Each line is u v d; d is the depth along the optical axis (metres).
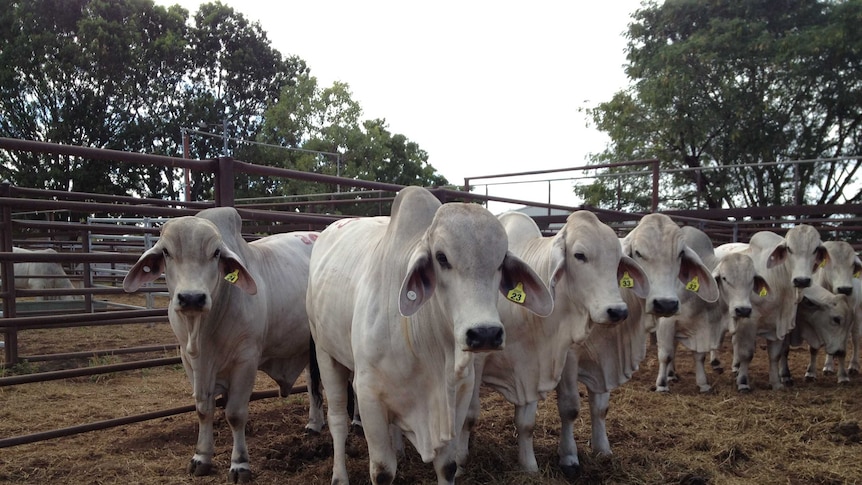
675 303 4.44
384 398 3.11
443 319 2.86
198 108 26.52
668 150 20.34
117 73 24.27
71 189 23.14
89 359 7.96
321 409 5.04
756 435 5.05
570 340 3.93
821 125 18.70
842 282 7.32
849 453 4.65
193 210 5.69
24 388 6.52
